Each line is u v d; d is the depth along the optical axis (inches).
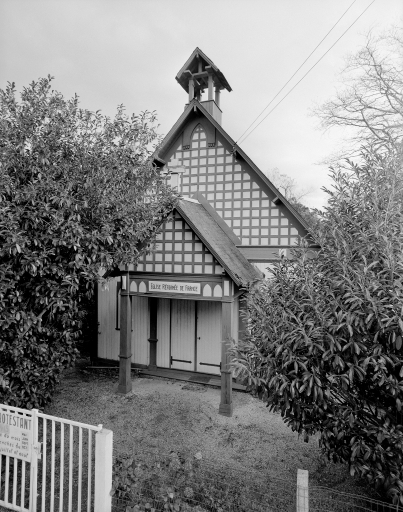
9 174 229.3
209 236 378.6
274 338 177.5
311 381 152.3
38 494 194.5
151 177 327.0
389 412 158.1
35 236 229.6
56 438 265.1
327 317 159.2
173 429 287.7
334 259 166.4
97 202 266.5
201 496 176.1
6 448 179.3
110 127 288.0
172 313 442.9
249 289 214.5
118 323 464.1
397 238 149.3
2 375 234.5
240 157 480.4
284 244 458.0
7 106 236.2
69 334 281.7
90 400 349.7
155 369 446.3
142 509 161.2
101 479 159.2
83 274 258.4
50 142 244.5
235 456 244.5
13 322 231.3
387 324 133.9
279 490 196.1
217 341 421.1
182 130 514.9
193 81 530.0
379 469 155.4
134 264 356.5
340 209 180.7
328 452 177.9
